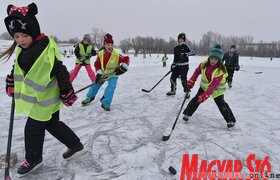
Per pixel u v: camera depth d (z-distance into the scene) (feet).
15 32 8.02
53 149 11.50
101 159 10.78
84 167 10.11
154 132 13.97
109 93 17.57
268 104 21.76
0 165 9.75
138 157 11.03
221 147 12.33
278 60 148.36
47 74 8.30
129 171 9.91
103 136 13.25
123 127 14.65
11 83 9.37
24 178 9.21
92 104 19.60
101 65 17.42
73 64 66.69
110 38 16.98
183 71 22.93
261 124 15.99
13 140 12.44
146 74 45.47
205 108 19.06
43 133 9.37
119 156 11.07
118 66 17.65
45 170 9.78
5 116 16.37
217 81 13.75
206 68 14.26
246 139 13.39
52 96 8.93
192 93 25.66
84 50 25.34
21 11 7.93
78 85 28.91
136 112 17.79
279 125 15.94
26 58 8.23
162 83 32.30
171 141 12.81
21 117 16.15
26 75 8.37
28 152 9.21
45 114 8.89
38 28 8.29
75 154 10.19
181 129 14.49
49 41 8.43
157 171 9.97
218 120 16.34
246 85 33.30
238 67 29.43
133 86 29.32
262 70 66.90
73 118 16.15
